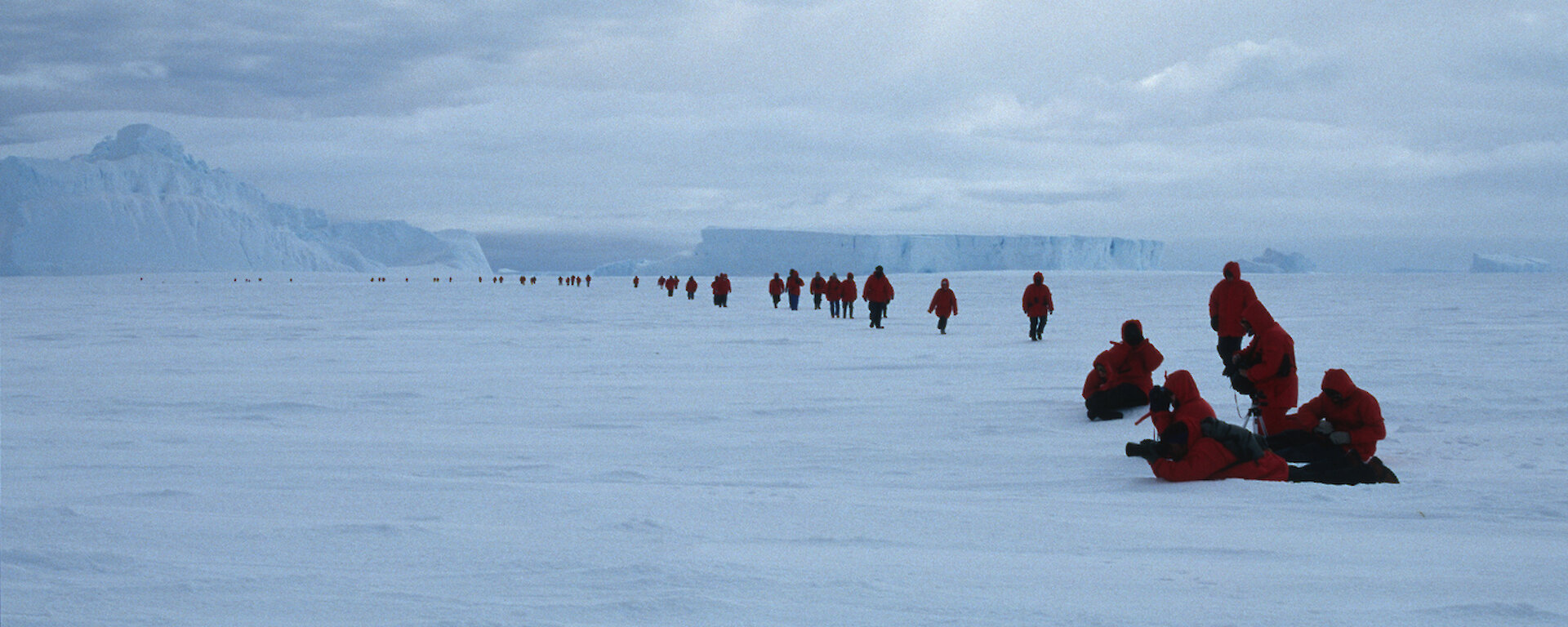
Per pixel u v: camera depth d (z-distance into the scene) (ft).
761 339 63.31
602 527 14.67
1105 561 13.02
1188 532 14.89
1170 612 10.60
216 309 115.14
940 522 15.39
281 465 20.63
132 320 88.22
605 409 31.27
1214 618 10.41
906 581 11.77
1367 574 12.34
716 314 98.58
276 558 12.55
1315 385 37.06
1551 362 44.27
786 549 13.39
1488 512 16.76
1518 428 26.78
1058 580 11.94
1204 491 18.84
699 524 14.99
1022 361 47.98
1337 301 120.67
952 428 27.40
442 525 14.61
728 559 12.69
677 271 615.16
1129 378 29.27
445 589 11.19
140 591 10.98
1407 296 137.90
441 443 24.31
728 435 26.05
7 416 29.07
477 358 49.73
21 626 9.71
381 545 13.33
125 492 17.17
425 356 51.19
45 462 20.98
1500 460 22.30
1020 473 20.98
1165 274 452.35
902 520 15.53
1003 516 15.94
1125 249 586.04
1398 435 25.72
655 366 45.85
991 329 73.97
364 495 17.12
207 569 12.00
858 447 24.25
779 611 10.55
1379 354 48.85
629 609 10.52
